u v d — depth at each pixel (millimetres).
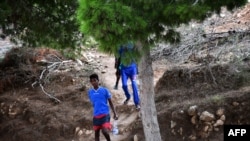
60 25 10703
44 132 10562
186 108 9578
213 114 9273
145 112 7828
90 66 13625
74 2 10477
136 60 6172
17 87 12352
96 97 8898
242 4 6395
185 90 10438
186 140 9219
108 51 5594
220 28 12914
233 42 10938
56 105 11391
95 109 8930
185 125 9383
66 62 13305
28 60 13172
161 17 5777
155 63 13016
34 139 10438
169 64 11617
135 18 5457
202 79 10539
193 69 10773
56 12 10703
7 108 11508
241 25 12922
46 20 10633
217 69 10570
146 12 5746
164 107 10031
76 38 11031
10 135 10805
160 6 5707
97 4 5230
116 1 5523
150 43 6129
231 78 10250
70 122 10641
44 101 11594
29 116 11062
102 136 10109
